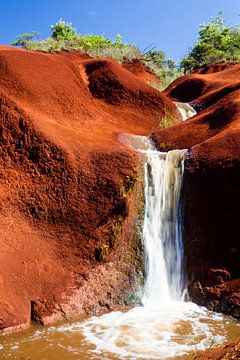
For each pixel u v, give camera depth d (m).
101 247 11.08
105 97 20.33
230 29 40.91
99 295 10.51
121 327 9.34
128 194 11.80
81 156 12.48
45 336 8.84
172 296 11.30
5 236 10.62
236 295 10.04
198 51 38.94
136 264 11.40
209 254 11.00
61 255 10.90
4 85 14.76
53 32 40.81
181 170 12.22
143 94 20.70
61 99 16.38
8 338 8.70
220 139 12.34
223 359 6.10
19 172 11.81
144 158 12.73
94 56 30.91
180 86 25.61
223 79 24.38
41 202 11.50
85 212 11.57
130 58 32.44
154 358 7.81
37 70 16.34
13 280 9.75
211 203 11.32
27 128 12.19
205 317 9.88
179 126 16.42
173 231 11.89
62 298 10.02
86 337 8.80
